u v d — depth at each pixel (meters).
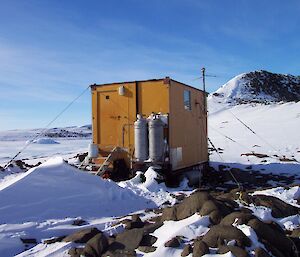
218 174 13.93
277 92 103.69
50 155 25.42
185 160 13.01
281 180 13.16
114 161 12.35
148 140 11.76
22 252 5.55
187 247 4.65
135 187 9.96
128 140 12.55
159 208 8.34
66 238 5.75
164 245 4.86
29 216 7.12
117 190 8.95
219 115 53.41
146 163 11.66
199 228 5.28
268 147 21.86
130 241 5.22
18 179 8.00
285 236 5.18
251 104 60.00
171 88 12.02
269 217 6.30
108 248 5.19
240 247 4.47
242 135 29.14
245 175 13.47
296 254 4.96
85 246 5.27
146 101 12.26
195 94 14.23
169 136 11.79
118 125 12.74
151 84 12.18
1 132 83.00
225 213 5.70
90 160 12.79
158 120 11.54
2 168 12.52
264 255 4.32
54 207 7.62
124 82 12.64
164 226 5.65
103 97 13.04
